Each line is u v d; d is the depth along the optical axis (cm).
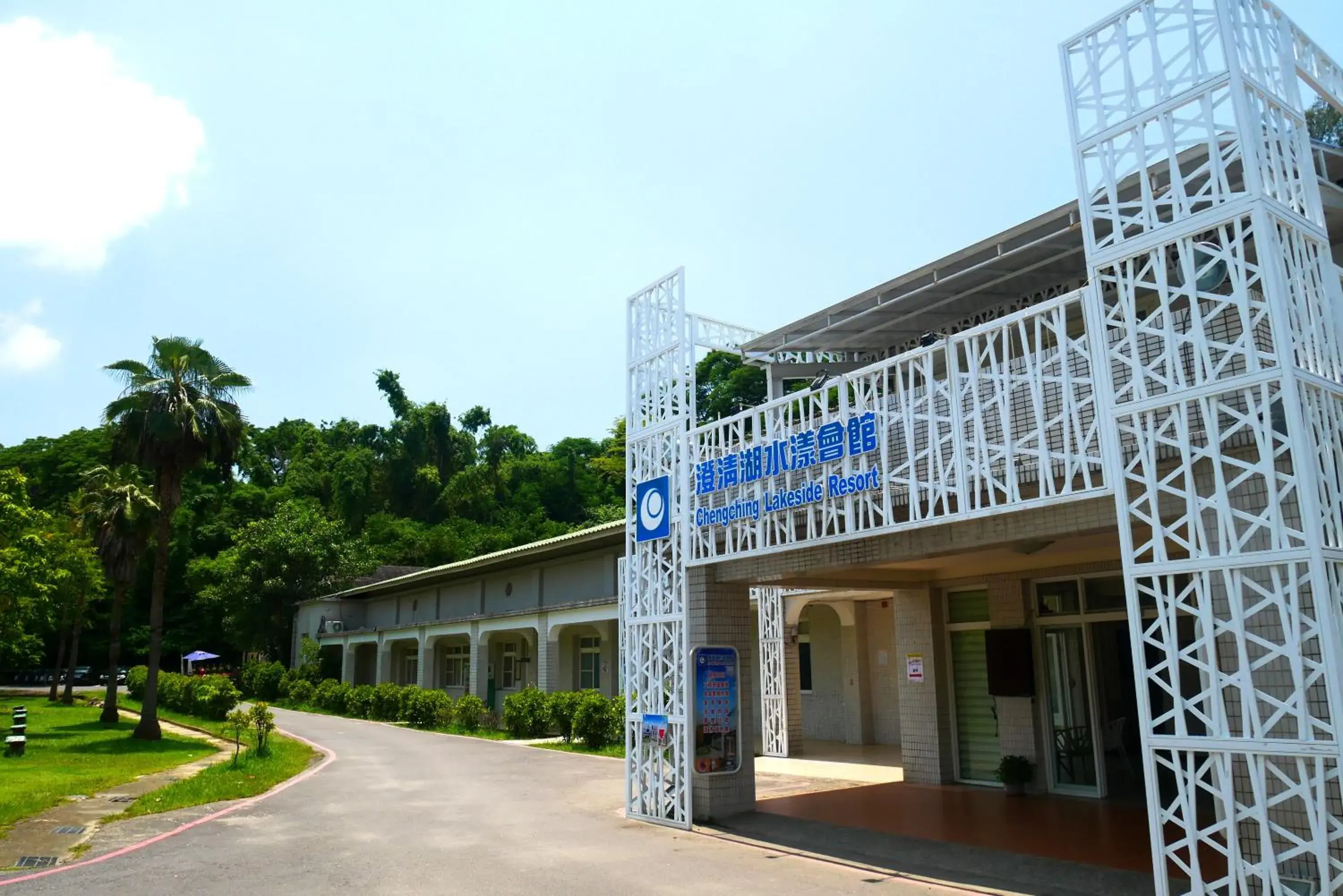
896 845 940
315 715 3497
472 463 6938
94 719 2938
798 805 1191
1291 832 578
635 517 1255
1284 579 593
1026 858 852
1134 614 658
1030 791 1226
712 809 1105
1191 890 611
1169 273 835
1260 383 598
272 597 4809
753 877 840
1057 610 1239
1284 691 593
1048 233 1050
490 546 5588
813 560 1016
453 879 850
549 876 856
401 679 4147
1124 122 698
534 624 2756
